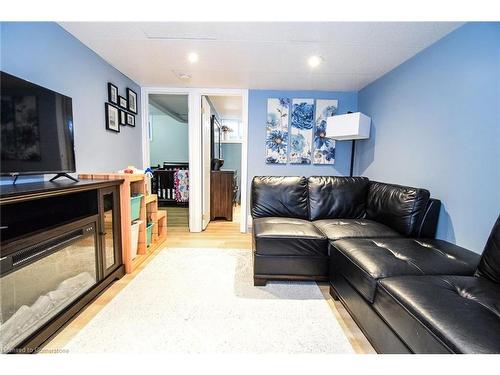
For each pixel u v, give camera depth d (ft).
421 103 6.78
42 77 5.34
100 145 7.56
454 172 5.63
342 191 8.59
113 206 6.27
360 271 4.29
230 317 4.99
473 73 5.15
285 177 8.95
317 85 10.18
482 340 2.41
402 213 6.24
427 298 3.11
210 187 13.46
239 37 6.31
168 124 22.49
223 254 8.47
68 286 4.95
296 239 6.19
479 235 5.00
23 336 3.85
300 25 5.70
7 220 4.56
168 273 6.93
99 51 7.16
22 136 4.42
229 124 21.77
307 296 5.86
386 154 8.52
